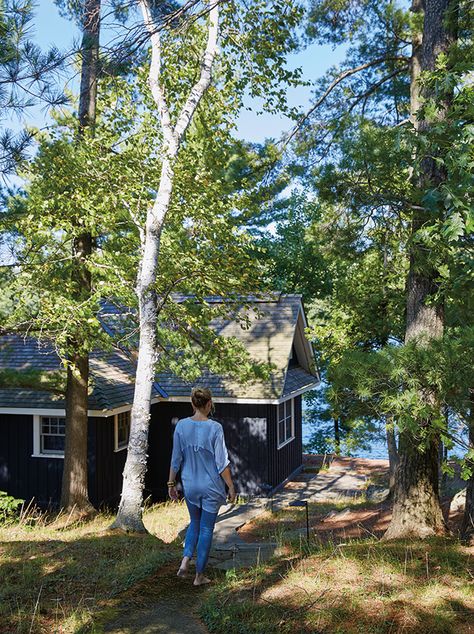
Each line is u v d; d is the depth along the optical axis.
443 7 8.35
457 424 6.86
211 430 5.41
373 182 7.98
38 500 16.27
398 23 12.92
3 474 16.53
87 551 6.41
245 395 17.53
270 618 4.45
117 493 16.67
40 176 11.73
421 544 6.52
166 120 10.91
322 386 31.69
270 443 18.06
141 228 11.86
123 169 11.79
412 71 12.52
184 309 13.00
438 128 6.86
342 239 11.12
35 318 11.64
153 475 18.70
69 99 6.80
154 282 10.49
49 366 16.16
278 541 7.93
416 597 4.64
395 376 6.22
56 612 4.64
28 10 6.19
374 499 16.11
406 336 8.67
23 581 5.33
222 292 12.53
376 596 4.66
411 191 7.66
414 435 6.70
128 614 4.71
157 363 13.70
